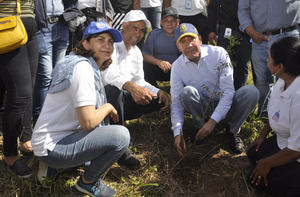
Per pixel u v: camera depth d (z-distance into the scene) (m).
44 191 2.50
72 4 3.23
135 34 3.05
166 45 3.92
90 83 2.09
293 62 2.09
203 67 2.94
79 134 2.21
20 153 2.84
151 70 3.94
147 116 3.70
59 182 2.52
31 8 2.38
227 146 3.17
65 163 2.23
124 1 4.63
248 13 3.48
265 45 3.37
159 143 3.23
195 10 4.47
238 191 2.59
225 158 2.99
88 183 2.35
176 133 2.87
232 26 3.82
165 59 3.99
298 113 2.07
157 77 4.00
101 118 2.18
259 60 3.46
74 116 2.20
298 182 2.25
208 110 3.11
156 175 2.75
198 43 2.84
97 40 2.22
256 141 2.77
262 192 2.58
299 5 3.22
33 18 2.40
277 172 2.32
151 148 3.12
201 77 2.98
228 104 2.84
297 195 2.31
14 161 2.56
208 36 4.45
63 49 3.32
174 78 3.06
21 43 2.23
